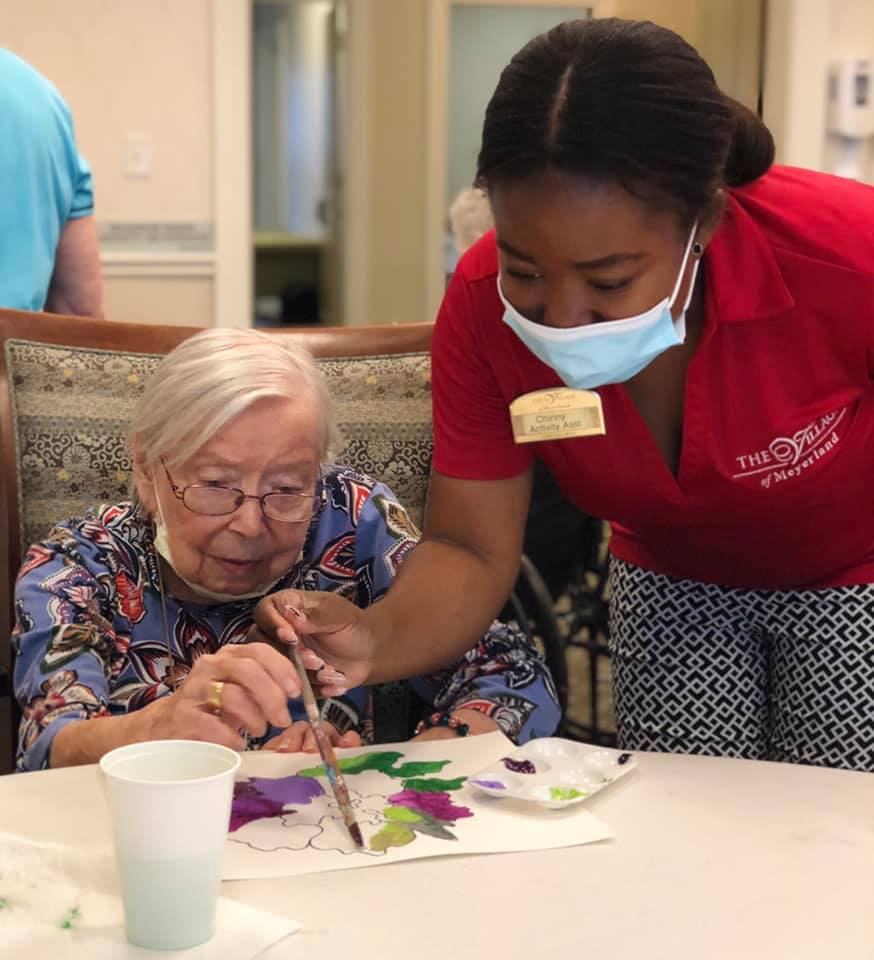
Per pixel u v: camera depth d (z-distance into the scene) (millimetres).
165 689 1461
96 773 1188
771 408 1280
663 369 1294
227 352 1400
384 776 1198
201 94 4531
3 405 1737
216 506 1388
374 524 1590
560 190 1025
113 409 1772
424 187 6617
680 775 1200
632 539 1642
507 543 1398
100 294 2592
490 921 907
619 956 860
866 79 4535
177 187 4574
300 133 8859
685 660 1609
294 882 971
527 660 1524
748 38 4801
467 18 6414
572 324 1108
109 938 869
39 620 1396
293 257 8727
